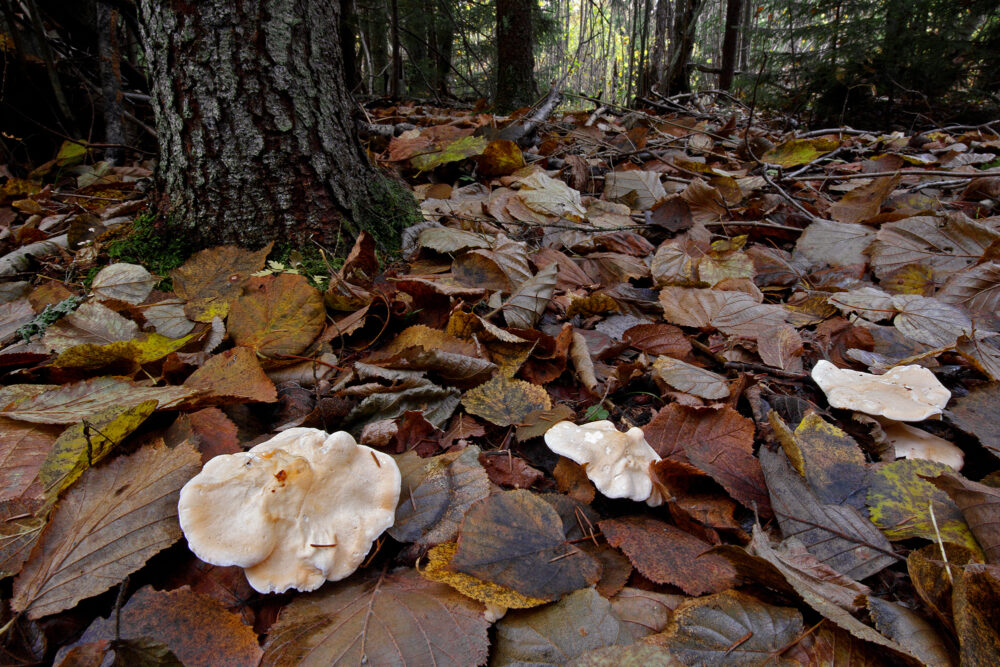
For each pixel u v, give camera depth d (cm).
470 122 126
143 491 32
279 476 31
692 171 105
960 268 66
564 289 65
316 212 59
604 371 51
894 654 27
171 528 31
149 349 46
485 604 29
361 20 223
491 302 55
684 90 241
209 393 39
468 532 32
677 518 35
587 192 104
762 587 31
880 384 45
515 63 202
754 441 43
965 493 33
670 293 61
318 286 56
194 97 54
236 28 53
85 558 30
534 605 29
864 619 29
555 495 36
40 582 29
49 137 115
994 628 26
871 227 82
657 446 41
